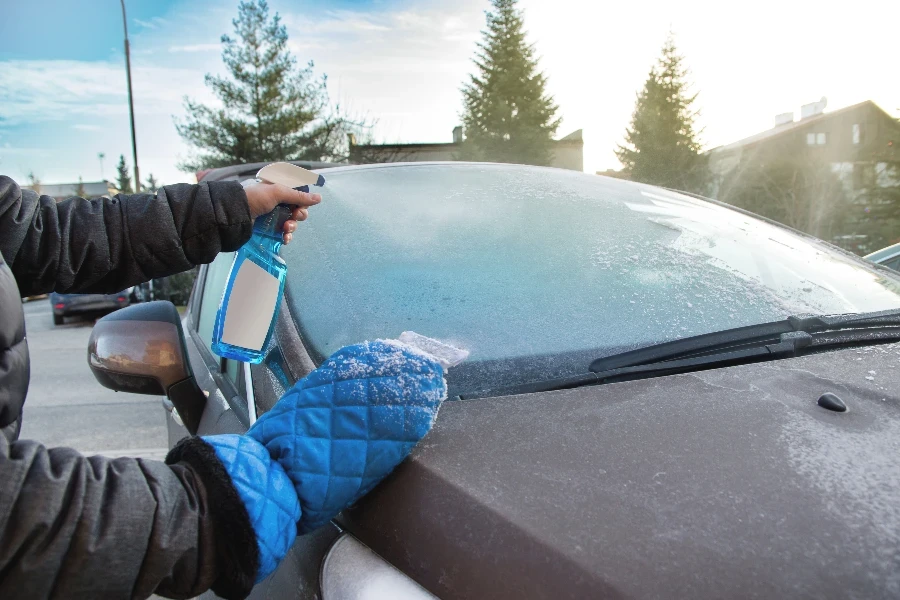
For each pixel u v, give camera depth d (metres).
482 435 0.95
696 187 35.00
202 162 24.05
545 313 1.33
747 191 31.92
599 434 0.92
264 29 24.22
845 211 28.98
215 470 0.79
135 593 0.73
